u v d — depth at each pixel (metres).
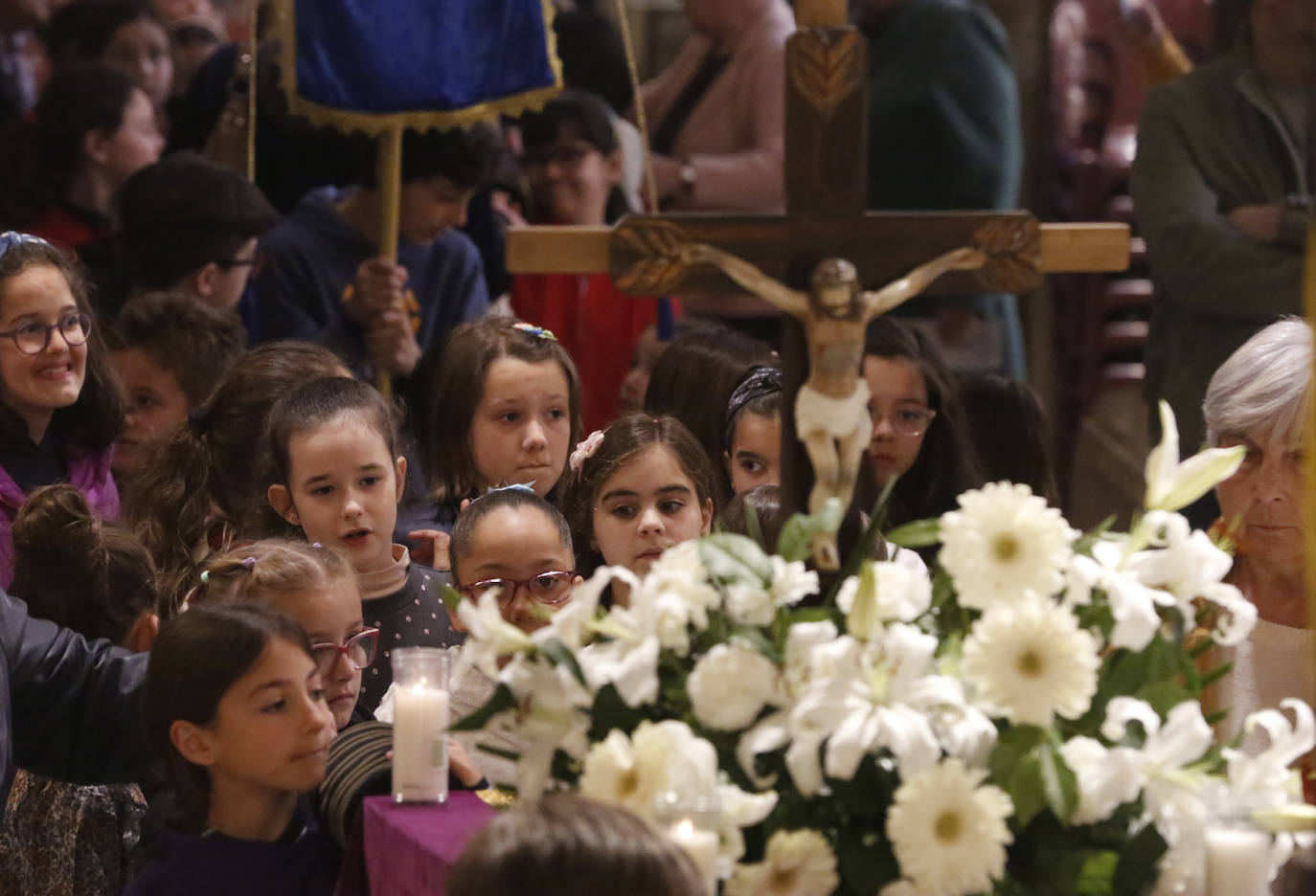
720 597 4.03
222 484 7.31
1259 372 5.62
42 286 7.27
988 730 3.87
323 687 5.38
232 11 15.20
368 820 4.79
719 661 3.87
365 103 9.21
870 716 3.79
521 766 4.00
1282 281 9.66
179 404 8.65
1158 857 3.86
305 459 6.58
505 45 9.40
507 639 4.02
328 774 5.34
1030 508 3.97
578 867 3.35
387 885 4.59
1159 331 10.18
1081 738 3.90
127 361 8.62
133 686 5.64
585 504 6.89
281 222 10.18
